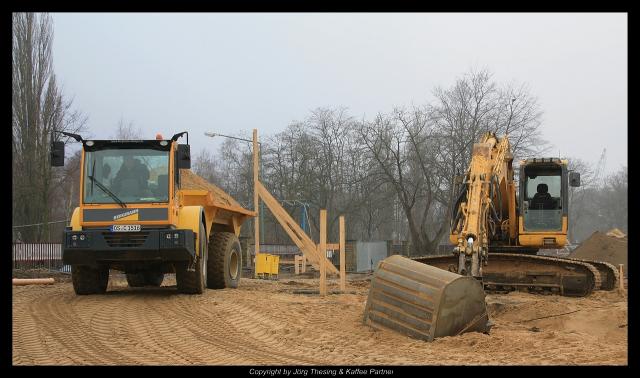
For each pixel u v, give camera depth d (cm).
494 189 1850
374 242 5072
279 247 4994
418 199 5616
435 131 5081
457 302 1134
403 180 5259
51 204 4759
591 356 1008
